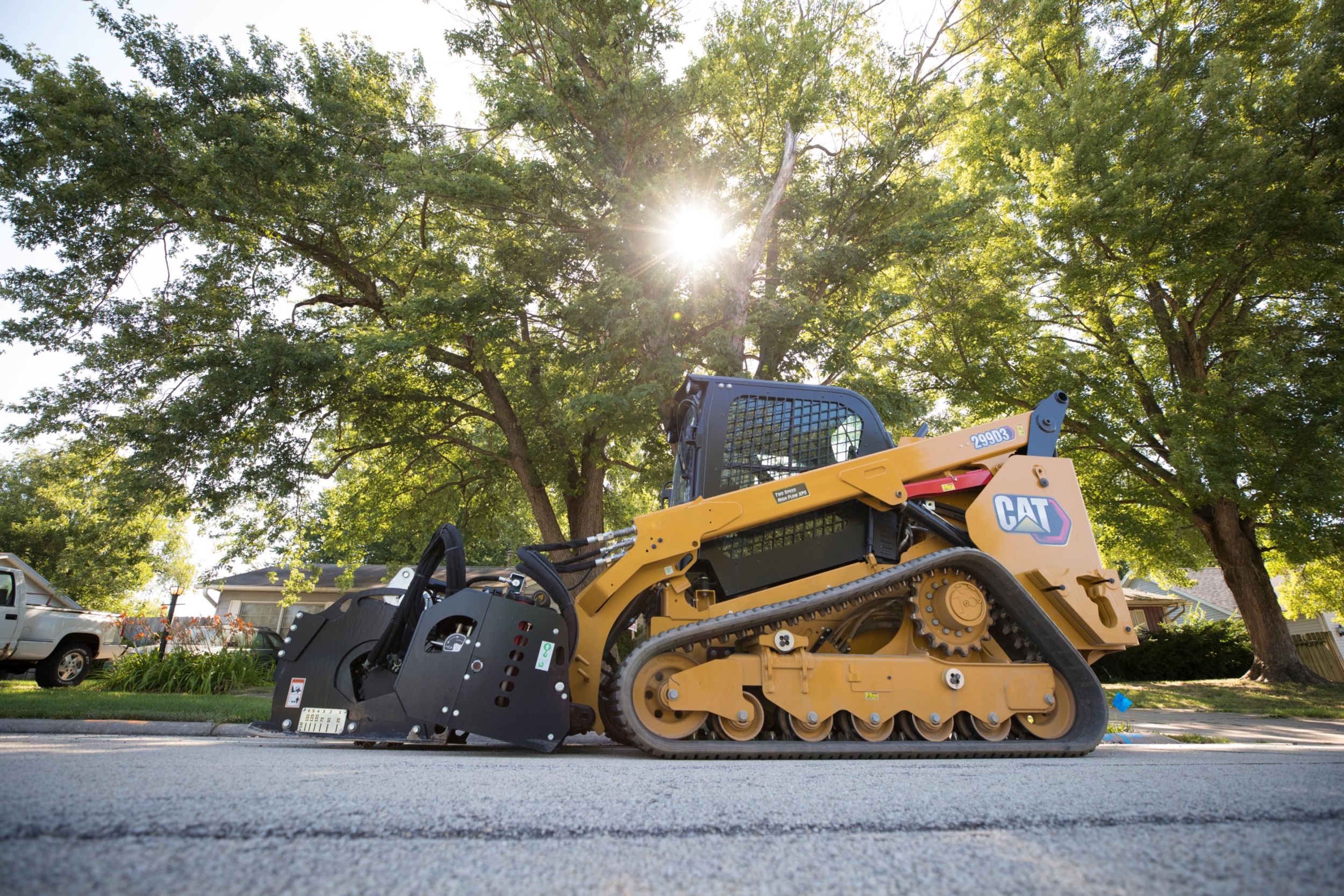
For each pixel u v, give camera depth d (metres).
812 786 2.17
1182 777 2.37
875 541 4.70
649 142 13.88
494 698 3.69
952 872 1.18
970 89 18.44
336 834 1.36
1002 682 4.32
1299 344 15.12
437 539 4.26
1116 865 1.20
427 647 3.84
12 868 1.04
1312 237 13.74
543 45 13.98
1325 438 13.37
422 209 15.76
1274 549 16.52
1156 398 16.41
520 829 1.46
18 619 11.64
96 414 14.05
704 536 4.39
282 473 13.98
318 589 27.88
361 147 14.96
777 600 4.48
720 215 14.49
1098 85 15.84
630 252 13.08
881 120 15.45
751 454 4.83
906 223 13.23
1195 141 14.77
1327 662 19.34
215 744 3.99
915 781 2.34
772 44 14.67
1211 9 17.70
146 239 14.50
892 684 4.16
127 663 10.42
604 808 1.72
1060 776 2.50
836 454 4.95
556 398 14.12
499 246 13.86
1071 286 15.18
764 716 4.15
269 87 14.48
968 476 4.92
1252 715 10.70
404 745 4.33
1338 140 14.16
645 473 16.00
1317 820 1.53
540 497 15.20
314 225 15.62
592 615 4.32
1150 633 21.73
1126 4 18.81
